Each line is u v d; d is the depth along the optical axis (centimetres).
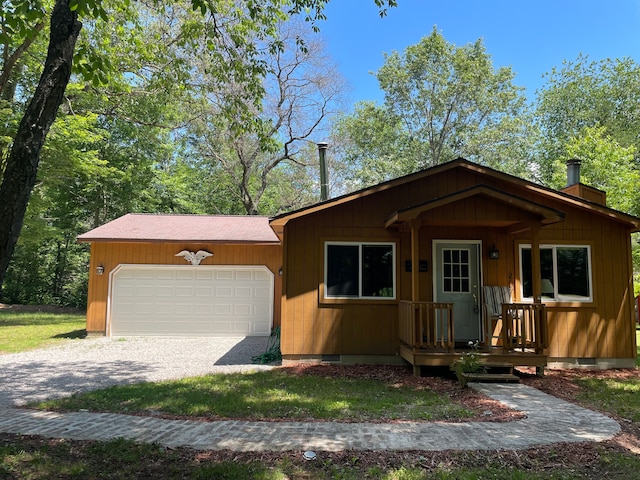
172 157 2970
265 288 1407
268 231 1483
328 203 912
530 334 841
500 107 2977
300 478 357
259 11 829
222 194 3011
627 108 2984
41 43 1381
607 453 418
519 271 948
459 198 811
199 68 1423
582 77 3175
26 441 433
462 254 960
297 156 2717
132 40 1069
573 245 961
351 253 948
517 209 837
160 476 356
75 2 396
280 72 2408
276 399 624
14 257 2383
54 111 398
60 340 1277
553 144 3164
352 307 935
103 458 391
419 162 3105
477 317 941
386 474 365
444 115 3069
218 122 1004
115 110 1984
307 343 929
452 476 362
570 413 560
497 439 451
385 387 721
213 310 1391
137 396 632
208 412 554
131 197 2462
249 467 372
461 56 2917
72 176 1794
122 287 1375
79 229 2502
